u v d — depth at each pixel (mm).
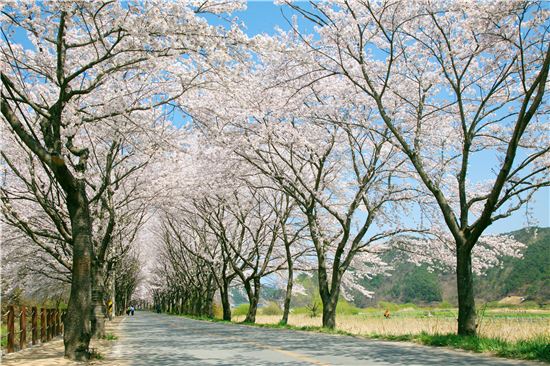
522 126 11977
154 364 9633
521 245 21969
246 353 11445
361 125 17000
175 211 35875
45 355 11555
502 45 15062
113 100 12398
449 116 19391
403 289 127562
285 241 28734
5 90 11109
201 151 22250
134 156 17922
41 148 10023
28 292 29469
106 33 9961
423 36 16344
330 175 26266
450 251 23469
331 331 20062
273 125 20797
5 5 9734
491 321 18625
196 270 48625
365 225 22453
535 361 9016
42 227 20344
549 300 77938
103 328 17094
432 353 10836
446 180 21859
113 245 23594
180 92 13812
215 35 10328
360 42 15547
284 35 17109
